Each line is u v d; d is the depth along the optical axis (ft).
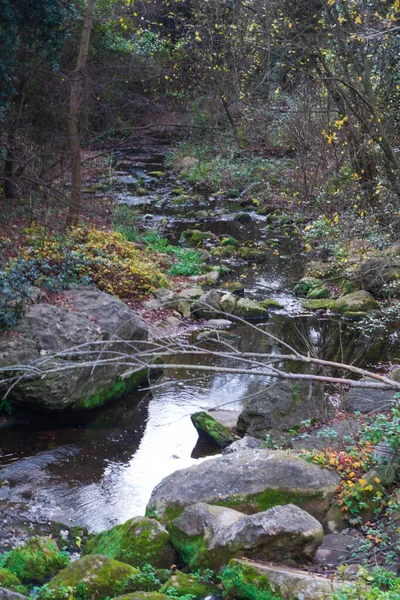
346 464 26.22
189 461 31.76
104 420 35.86
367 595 17.30
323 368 39.45
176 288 55.62
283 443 30.35
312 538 20.95
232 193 92.02
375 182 47.09
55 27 54.34
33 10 52.21
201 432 34.22
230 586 19.38
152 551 22.16
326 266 58.44
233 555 20.89
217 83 90.43
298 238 69.10
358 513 24.09
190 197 90.33
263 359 43.70
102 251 54.44
